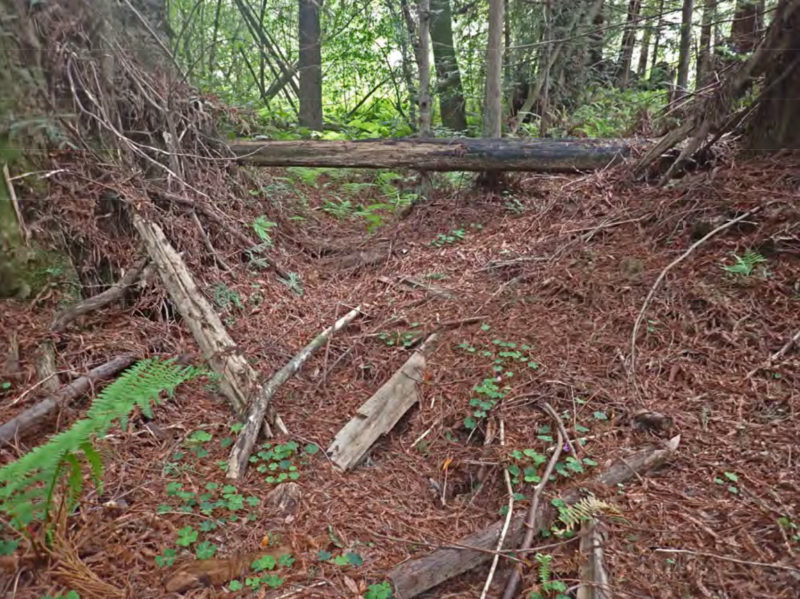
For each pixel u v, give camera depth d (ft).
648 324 11.99
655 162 17.12
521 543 8.00
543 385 11.01
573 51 30.12
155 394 7.91
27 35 12.23
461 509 9.02
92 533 7.77
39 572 6.99
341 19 35.83
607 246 14.61
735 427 9.74
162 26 17.72
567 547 7.94
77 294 12.53
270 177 22.41
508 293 13.94
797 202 13.03
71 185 12.85
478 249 16.96
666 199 15.23
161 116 16.38
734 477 8.74
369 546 8.07
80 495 8.07
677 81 28.63
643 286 12.87
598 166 19.33
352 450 10.09
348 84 40.91
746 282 12.14
